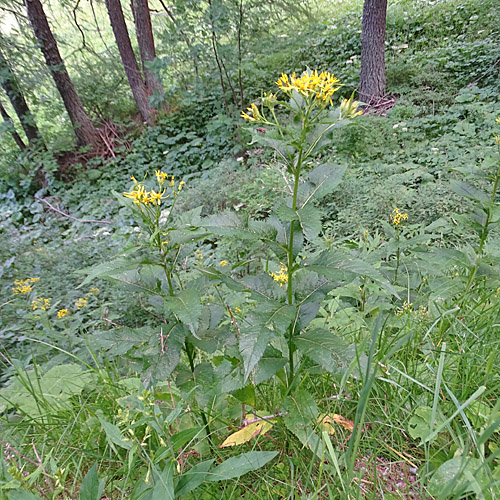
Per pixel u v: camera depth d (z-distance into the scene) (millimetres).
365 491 1214
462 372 1498
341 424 1435
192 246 1517
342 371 1298
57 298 4164
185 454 1372
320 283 1533
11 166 8773
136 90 9352
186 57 8016
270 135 1322
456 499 928
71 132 9281
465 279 2027
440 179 4734
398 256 2420
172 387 1689
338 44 9508
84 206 7719
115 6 8883
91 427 1608
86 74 9891
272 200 5223
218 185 6180
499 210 1900
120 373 2334
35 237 6527
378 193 4645
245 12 7641
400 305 2287
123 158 9102
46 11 10656
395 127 6027
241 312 2021
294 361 1644
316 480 1291
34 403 1945
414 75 7793
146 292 1502
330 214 4906
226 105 8141
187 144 8281
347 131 5918
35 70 8523
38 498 1076
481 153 4836
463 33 8695
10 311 3902
